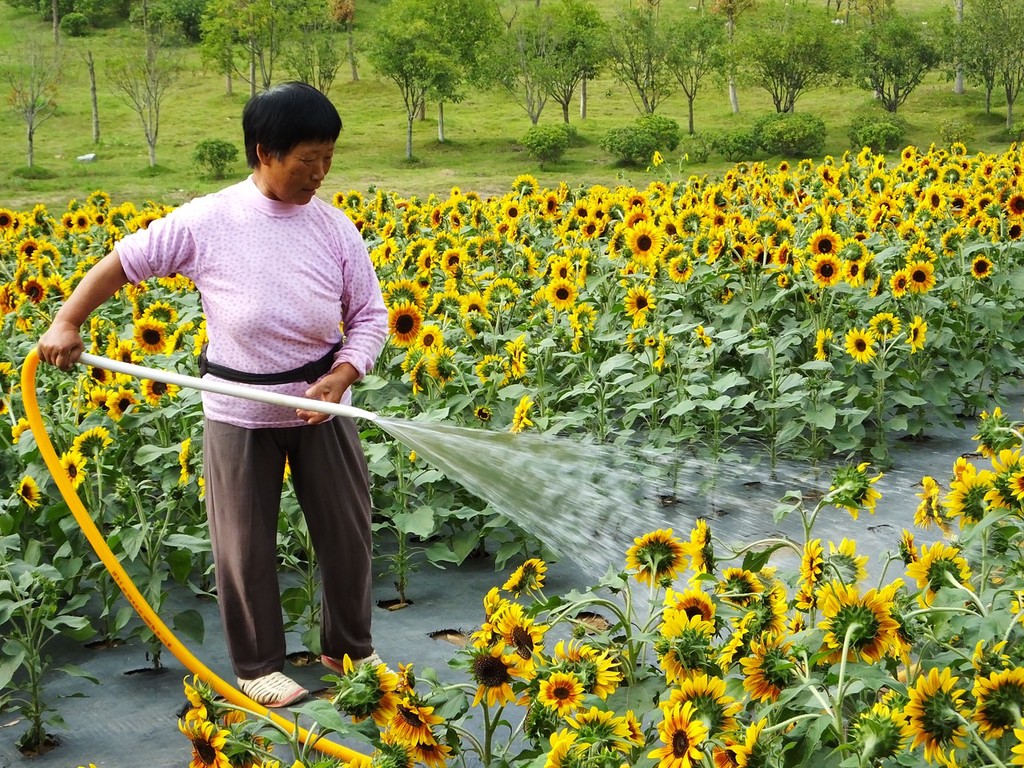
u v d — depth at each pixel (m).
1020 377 7.42
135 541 3.96
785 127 36.72
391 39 39.53
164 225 3.36
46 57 49.69
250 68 54.62
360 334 3.50
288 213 3.38
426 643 4.15
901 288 6.25
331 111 3.26
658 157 11.44
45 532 4.57
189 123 45.91
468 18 43.62
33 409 3.47
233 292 3.34
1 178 36.47
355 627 3.70
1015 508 2.83
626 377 5.65
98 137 42.84
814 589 2.76
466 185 32.94
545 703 2.60
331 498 3.54
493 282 6.79
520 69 43.59
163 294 7.89
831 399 6.11
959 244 7.12
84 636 3.83
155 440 5.12
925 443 6.18
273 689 3.51
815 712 2.53
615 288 7.19
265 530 3.50
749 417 5.88
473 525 4.92
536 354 5.86
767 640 2.53
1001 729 2.30
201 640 3.92
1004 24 41.06
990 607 2.77
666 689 2.84
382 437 4.77
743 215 9.62
